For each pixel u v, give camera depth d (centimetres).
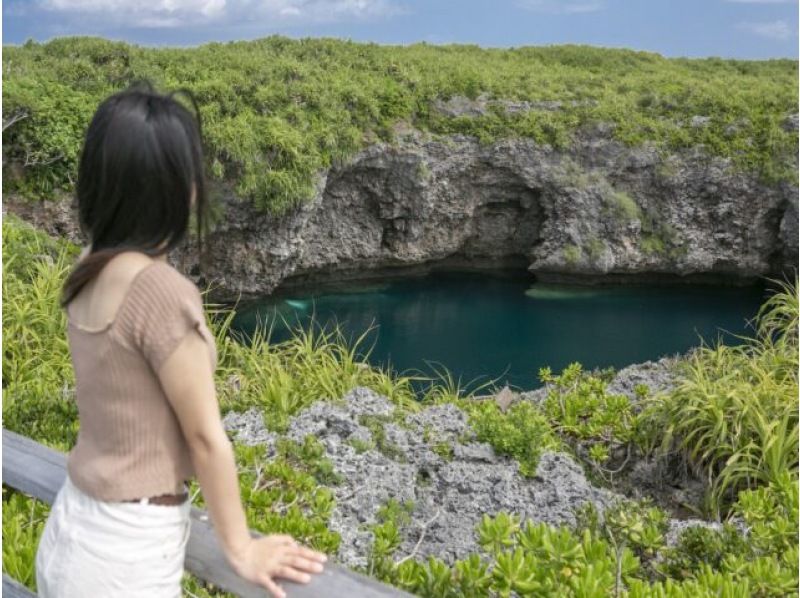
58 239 1270
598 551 307
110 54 2117
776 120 2384
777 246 2425
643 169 2359
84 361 162
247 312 2053
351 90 2191
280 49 2700
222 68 2194
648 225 2380
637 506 441
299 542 332
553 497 506
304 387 661
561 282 2430
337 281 2409
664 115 2469
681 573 383
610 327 2009
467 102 2362
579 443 640
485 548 392
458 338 1894
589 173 2352
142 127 155
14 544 308
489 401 689
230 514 163
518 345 1850
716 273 2494
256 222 1948
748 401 590
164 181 156
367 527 431
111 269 158
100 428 164
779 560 380
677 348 1856
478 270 2614
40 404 533
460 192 2380
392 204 2298
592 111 2370
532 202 2441
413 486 491
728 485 575
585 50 3331
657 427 622
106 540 163
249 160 1847
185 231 164
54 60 2066
